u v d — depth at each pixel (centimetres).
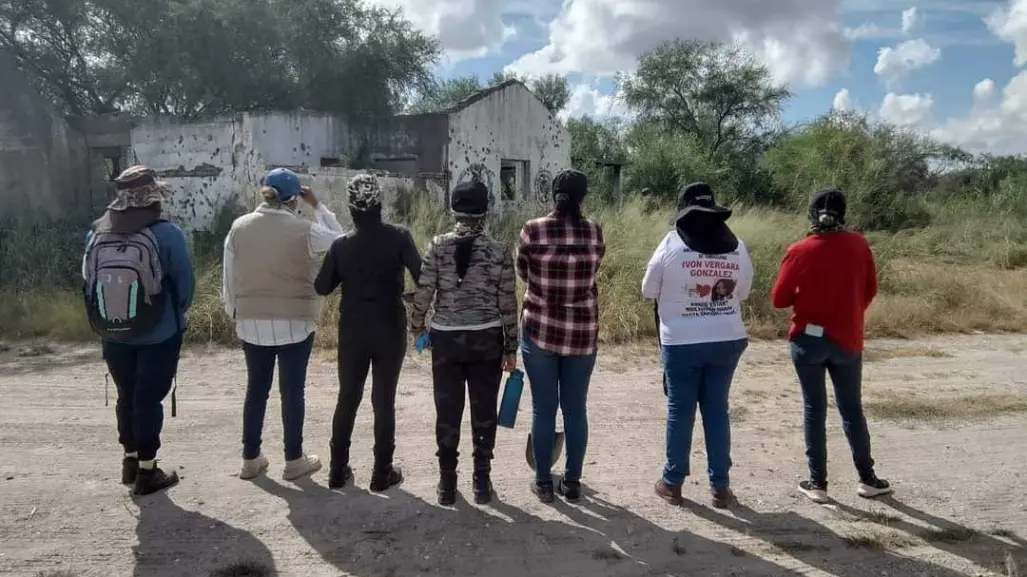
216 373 699
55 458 486
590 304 413
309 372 705
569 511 420
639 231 1072
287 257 429
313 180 1240
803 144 2270
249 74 1825
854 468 494
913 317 984
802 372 433
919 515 425
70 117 1503
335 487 443
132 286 393
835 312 417
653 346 845
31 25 1641
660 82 3250
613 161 2439
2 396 619
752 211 1259
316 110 1767
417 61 2128
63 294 942
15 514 405
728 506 429
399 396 637
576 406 422
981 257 1529
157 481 435
